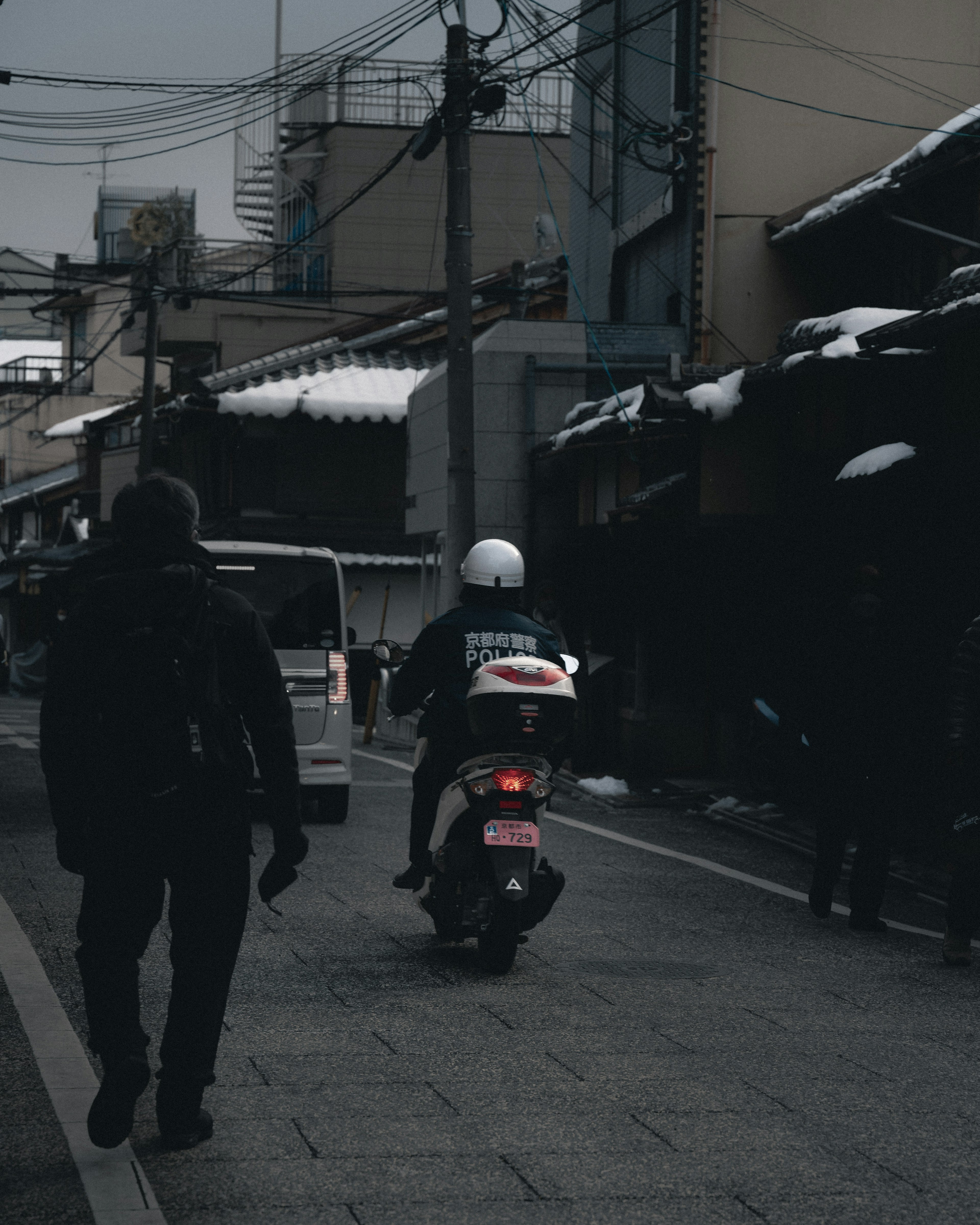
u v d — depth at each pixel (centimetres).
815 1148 402
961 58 1933
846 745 771
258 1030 517
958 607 1072
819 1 1914
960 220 1493
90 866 368
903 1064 496
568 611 1861
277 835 389
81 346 5353
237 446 2986
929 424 1128
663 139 1920
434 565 2161
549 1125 415
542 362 1952
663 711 1588
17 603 4672
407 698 662
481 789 617
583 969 642
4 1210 338
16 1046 482
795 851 1091
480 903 624
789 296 1911
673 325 1961
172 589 369
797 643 1335
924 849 1063
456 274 1484
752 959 682
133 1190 353
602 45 1517
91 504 4303
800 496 1323
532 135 1591
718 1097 447
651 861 1001
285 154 3800
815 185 1911
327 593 1156
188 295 3017
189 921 376
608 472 1805
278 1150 388
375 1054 488
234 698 387
